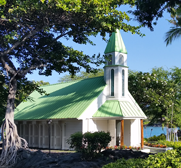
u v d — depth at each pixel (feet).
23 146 52.16
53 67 64.85
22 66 64.03
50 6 45.80
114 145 74.74
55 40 59.16
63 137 76.48
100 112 73.77
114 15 48.01
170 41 62.44
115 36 80.94
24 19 50.88
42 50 59.11
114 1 47.88
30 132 91.86
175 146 72.84
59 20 51.16
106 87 79.20
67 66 64.08
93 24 51.57
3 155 46.55
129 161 29.73
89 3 44.96
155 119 107.96
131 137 79.30
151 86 95.35
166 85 95.61
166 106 94.22
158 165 23.84
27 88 67.41
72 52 60.18
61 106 81.15
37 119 80.38
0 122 106.32
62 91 94.79
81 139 45.32
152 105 95.04
